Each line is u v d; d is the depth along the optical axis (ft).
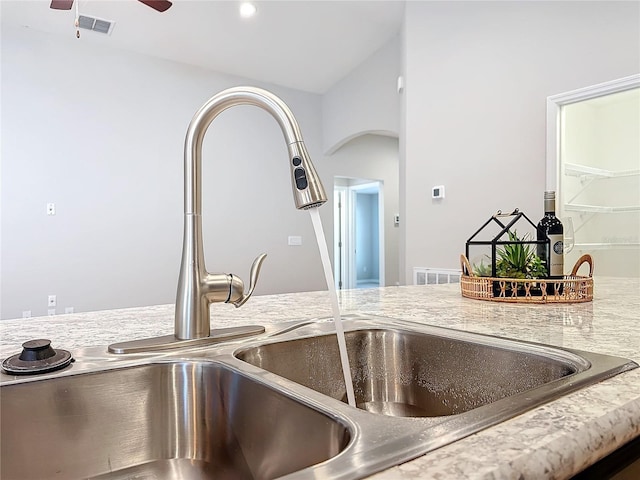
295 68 15.39
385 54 14.35
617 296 4.55
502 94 9.57
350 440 1.27
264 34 13.26
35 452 1.95
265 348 2.60
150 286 13.71
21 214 11.72
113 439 2.12
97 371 2.10
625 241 11.27
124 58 13.37
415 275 11.15
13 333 2.96
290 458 1.68
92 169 12.78
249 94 2.50
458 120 10.30
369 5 12.17
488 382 2.49
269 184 16.38
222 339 2.64
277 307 4.01
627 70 7.89
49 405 1.98
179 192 14.29
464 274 4.65
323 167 17.75
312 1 11.90
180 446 2.20
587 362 1.99
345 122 16.29
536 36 9.07
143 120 13.67
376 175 19.84
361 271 31.81
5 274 11.50
